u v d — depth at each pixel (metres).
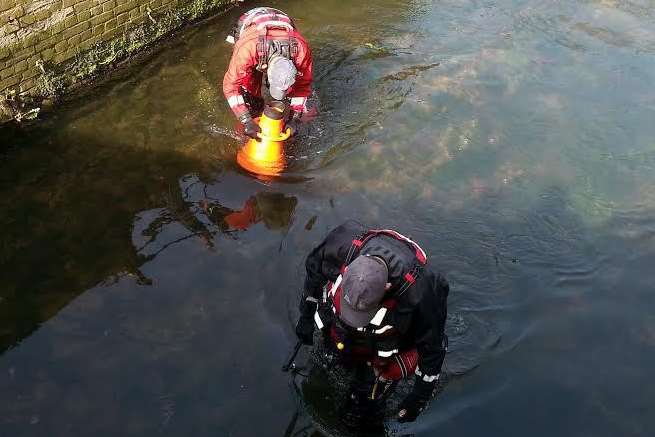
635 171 5.70
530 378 3.95
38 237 4.58
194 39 6.85
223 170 5.32
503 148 5.86
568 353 4.12
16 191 4.92
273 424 3.61
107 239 4.61
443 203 5.23
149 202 4.95
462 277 4.63
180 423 3.57
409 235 4.92
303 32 7.32
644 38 7.82
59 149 5.33
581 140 6.03
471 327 4.28
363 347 3.46
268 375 3.85
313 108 6.14
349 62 6.86
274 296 4.32
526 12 8.18
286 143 5.65
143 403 3.65
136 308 4.16
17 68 5.34
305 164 5.50
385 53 7.07
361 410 3.71
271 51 4.99
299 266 4.53
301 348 4.01
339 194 5.21
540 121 6.24
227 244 4.65
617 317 4.38
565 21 8.05
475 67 6.96
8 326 4.00
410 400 3.50
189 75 6.32
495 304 4.45
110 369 3.80
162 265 4.45
